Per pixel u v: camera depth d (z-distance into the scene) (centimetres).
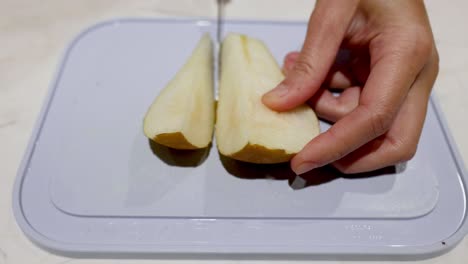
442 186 32
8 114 36
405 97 31
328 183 32
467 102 38
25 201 31
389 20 32
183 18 41
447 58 41
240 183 32
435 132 35
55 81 36
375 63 32
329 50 32
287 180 32
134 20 40
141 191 31
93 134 34
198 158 33
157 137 31
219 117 33
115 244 30
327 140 30
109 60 38
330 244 30
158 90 36
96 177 32
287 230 30
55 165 32
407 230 31
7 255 30
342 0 32
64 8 44
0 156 34
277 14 43
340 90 37
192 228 30
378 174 32
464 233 31
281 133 31
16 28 42
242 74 34
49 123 34
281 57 39
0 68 39
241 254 30
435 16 44
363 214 31
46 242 30
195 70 35
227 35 38
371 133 30
